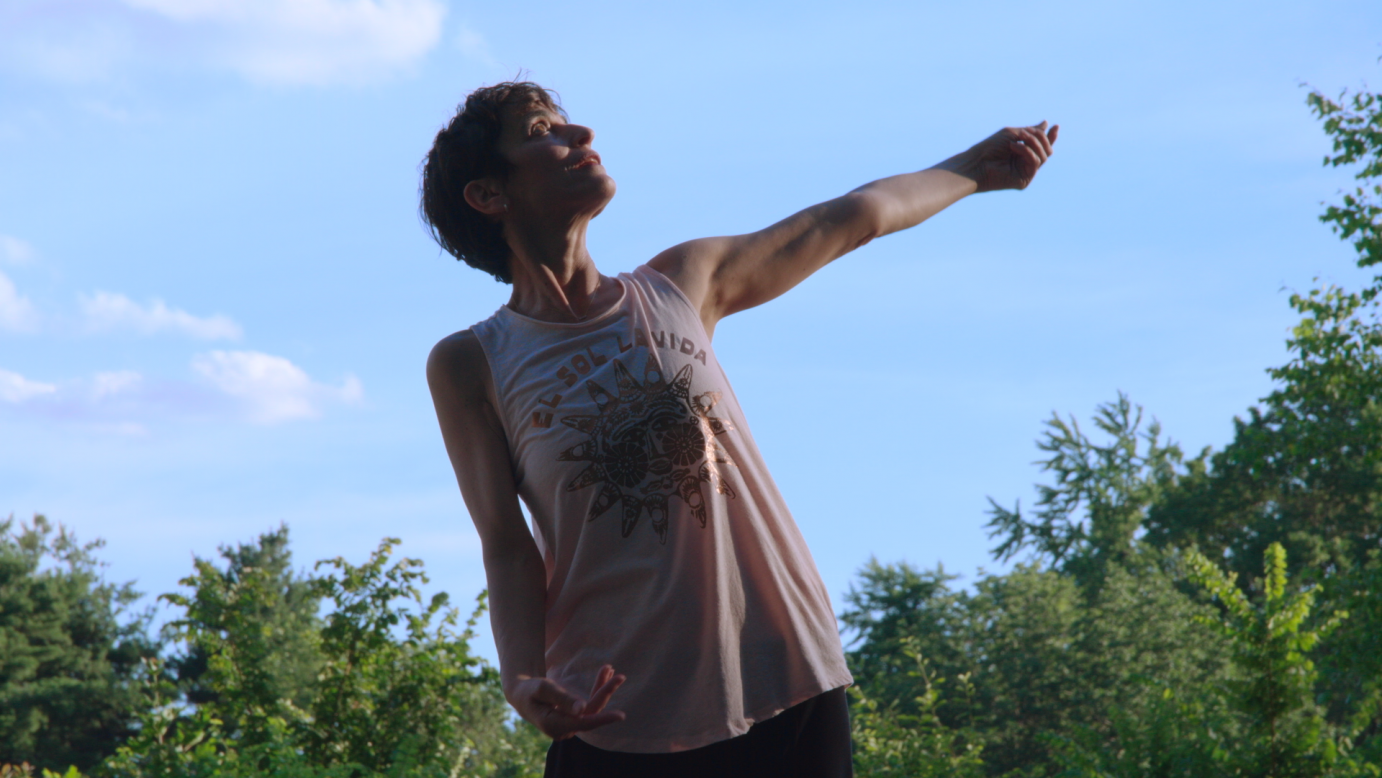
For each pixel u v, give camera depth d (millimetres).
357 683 11781
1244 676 9453
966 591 32062
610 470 1792
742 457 1860
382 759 11383
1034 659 28078
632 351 1857
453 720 11859
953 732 12344
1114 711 9547
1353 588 12945
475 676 11891
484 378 1938
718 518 1784
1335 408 17672
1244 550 36531
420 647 12078
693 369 1865
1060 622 29453
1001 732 27156
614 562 1776
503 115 1997
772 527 1857
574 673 1790
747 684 1747
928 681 12922
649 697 1729
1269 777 8781
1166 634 27891
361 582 11812
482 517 1910
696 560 1764
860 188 2307
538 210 1944
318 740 11445
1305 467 33188
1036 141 2512
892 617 37188
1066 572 42031
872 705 12617
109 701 40625
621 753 1760
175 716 8727
